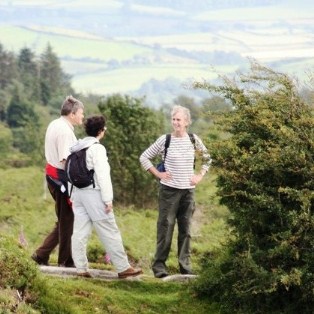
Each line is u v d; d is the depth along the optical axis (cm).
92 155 2077
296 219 1977
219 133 2344
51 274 2219
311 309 2038
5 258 1869
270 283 2002
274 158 2058
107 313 2002
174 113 2389
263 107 2216
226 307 2183
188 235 2511
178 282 2386
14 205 6372
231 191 2211
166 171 2416
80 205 2150
